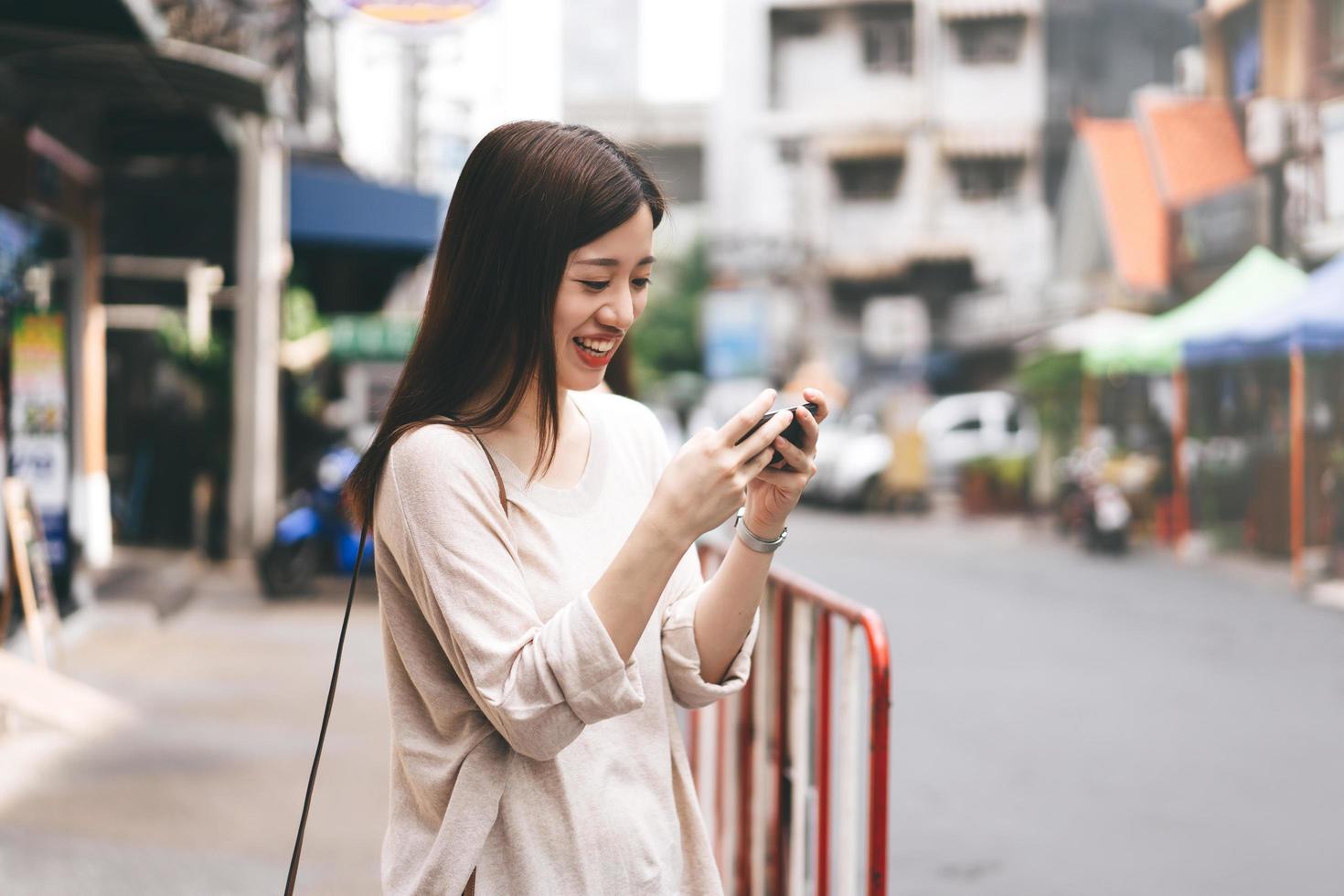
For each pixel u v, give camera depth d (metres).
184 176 11.99
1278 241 17.97
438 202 13.39
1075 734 6.22
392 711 1.43
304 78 13.98
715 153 42.22
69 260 8.98
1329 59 17.11
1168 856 4.50
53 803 4.61
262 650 7.80
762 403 1.30
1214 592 11.50
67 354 8.81
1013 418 23.14
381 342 14.24
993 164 35.03
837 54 37.09
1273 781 5.45
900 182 36.19
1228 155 20.28
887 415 23.34
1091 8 32.56
